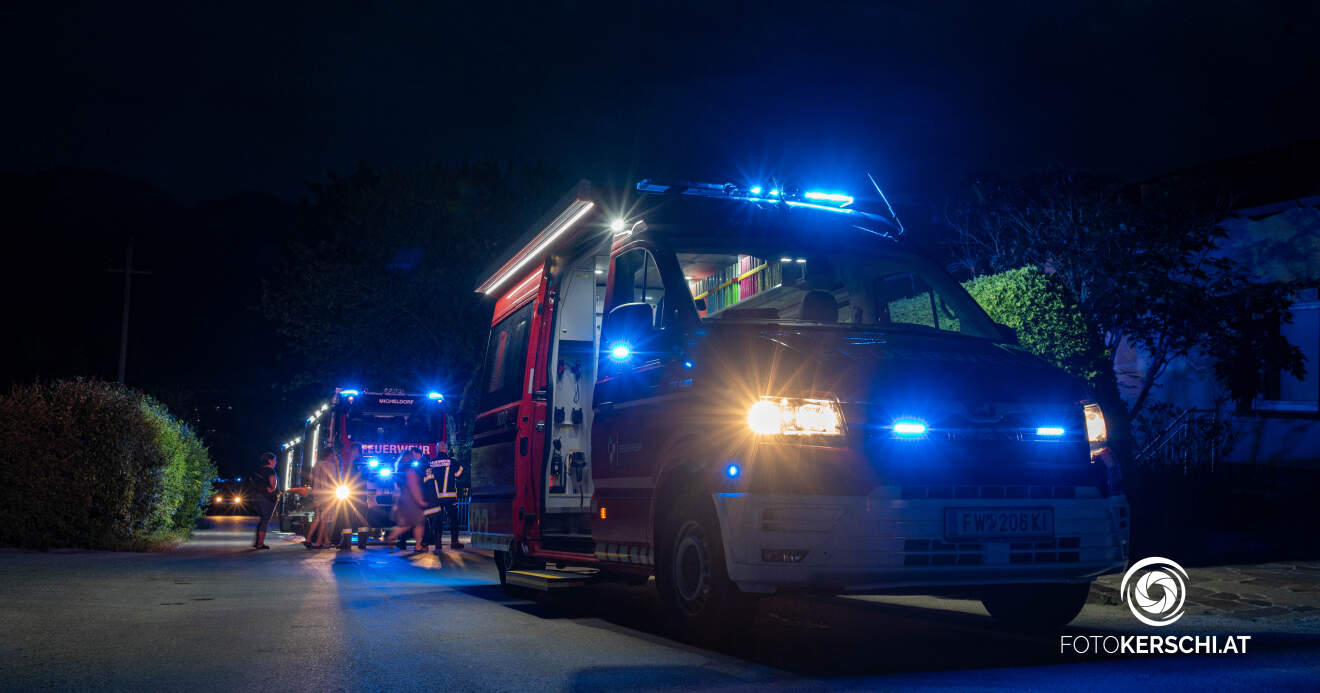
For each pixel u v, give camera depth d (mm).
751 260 7391
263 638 6656
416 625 7340
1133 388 16891
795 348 5953
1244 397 15586
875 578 5473
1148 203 13422
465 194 30016
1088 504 5934
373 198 29938
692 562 6223
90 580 10906
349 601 9117
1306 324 15148
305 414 36656
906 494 5551
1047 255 13711
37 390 16531
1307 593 8383
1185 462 14484
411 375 29562
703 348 6309
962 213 15438
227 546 20531
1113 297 13047
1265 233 15680
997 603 7070
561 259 8969
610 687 4941
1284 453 15008
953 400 5816
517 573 8875
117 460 16594
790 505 5465
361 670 5465
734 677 5172
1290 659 5691
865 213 8023
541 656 5883
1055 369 6309
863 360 5867
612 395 7332
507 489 9602
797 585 5488
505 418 9812
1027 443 5871
